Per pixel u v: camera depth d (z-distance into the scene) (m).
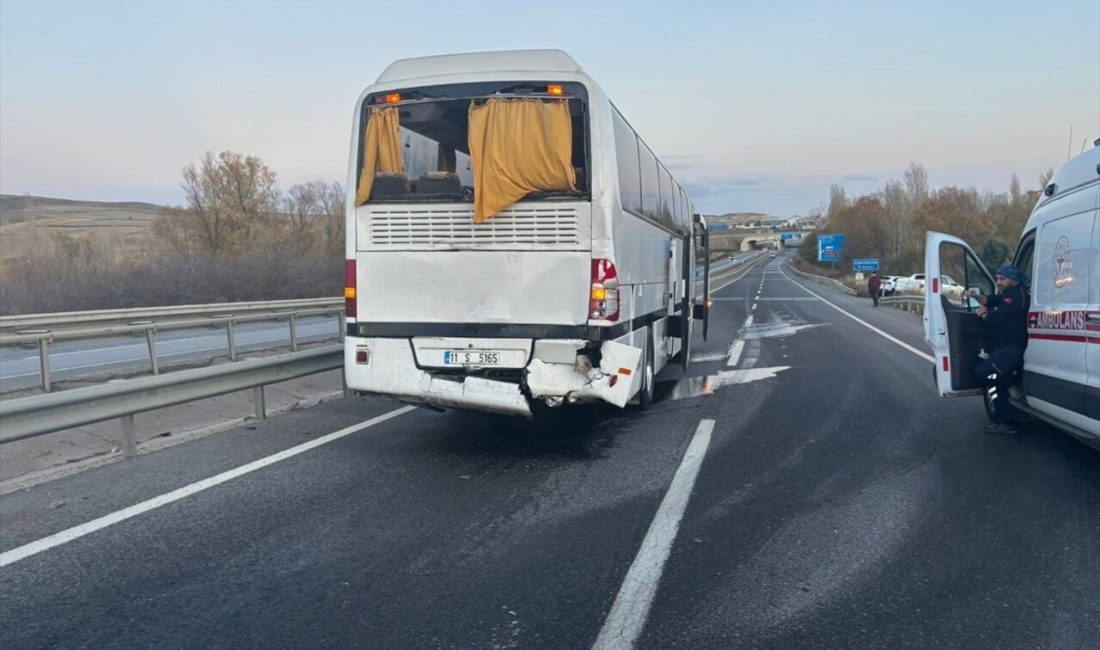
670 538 5.70
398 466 7.67
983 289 9.68
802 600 4.66
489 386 7.66
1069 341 7.22
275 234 57.50
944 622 4.37
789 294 55.09
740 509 6.38
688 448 8.49
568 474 7.43
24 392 11.25
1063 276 7.41
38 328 23.16
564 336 7.56
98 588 4.82
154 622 4.38
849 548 5.50
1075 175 7.32
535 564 5.21
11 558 5.28
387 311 7.86
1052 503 6.48
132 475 7.28
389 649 4.09
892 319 31.19
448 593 4.76
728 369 15.34
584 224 7.52
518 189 7.52
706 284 20.44
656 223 11.25
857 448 8.48
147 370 13.84
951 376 8.75
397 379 7.85
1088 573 5.03
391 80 7.83
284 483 7.05
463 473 7.44
